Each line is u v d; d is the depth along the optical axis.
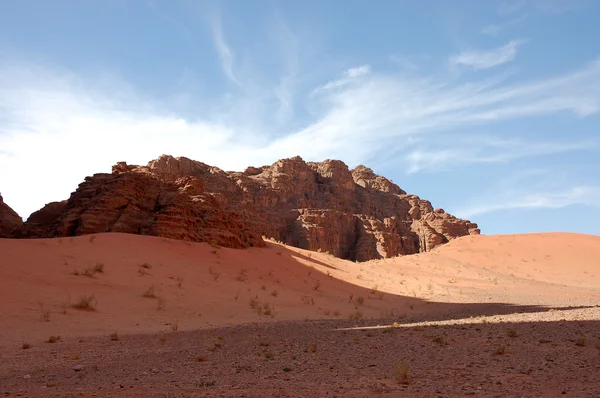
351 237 138.25
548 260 65.38
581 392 7.83
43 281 27.41
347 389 8.79
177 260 39.22
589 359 10.83
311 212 135.75
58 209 66.50
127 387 9.66
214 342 17.39
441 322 21.42
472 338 14.98
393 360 12.09
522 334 15.18
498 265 63.94
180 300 29.73
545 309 27.89
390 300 40.25
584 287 52.19
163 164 126.81
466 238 75.56
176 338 18.77
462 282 52.75
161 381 10.36
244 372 11.29
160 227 46.72
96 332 20.55
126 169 66.12
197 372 11.49
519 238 74.12
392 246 134.62
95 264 32.53
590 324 16.84
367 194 168.00
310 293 40.03
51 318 21.92
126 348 16.44
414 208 167.75
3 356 14.78
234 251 47.72
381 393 8.34
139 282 31.73
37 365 13.34
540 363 10.62
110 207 52.56
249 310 29.89
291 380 9.98
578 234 74.94
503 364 10.73
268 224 125.06
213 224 51.44
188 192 56.66
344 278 49.31
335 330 20.28
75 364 13.45
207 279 36.69
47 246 33.94
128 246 38.47
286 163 158.50
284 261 50.53
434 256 67.44
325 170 167.12
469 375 9.70
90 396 8.73
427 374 10.02
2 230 63.81
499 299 39.19
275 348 15.34
